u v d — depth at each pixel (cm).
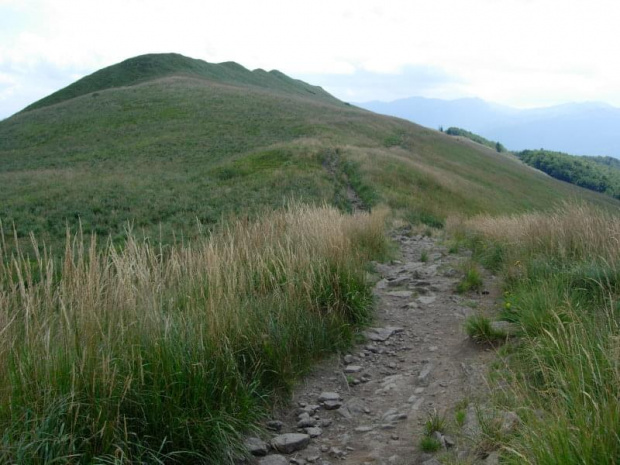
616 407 230
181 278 495
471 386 387
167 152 4100
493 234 988
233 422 334
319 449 342
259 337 433
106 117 5653
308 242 650
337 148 3666
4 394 272
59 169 3591
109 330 315
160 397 313
